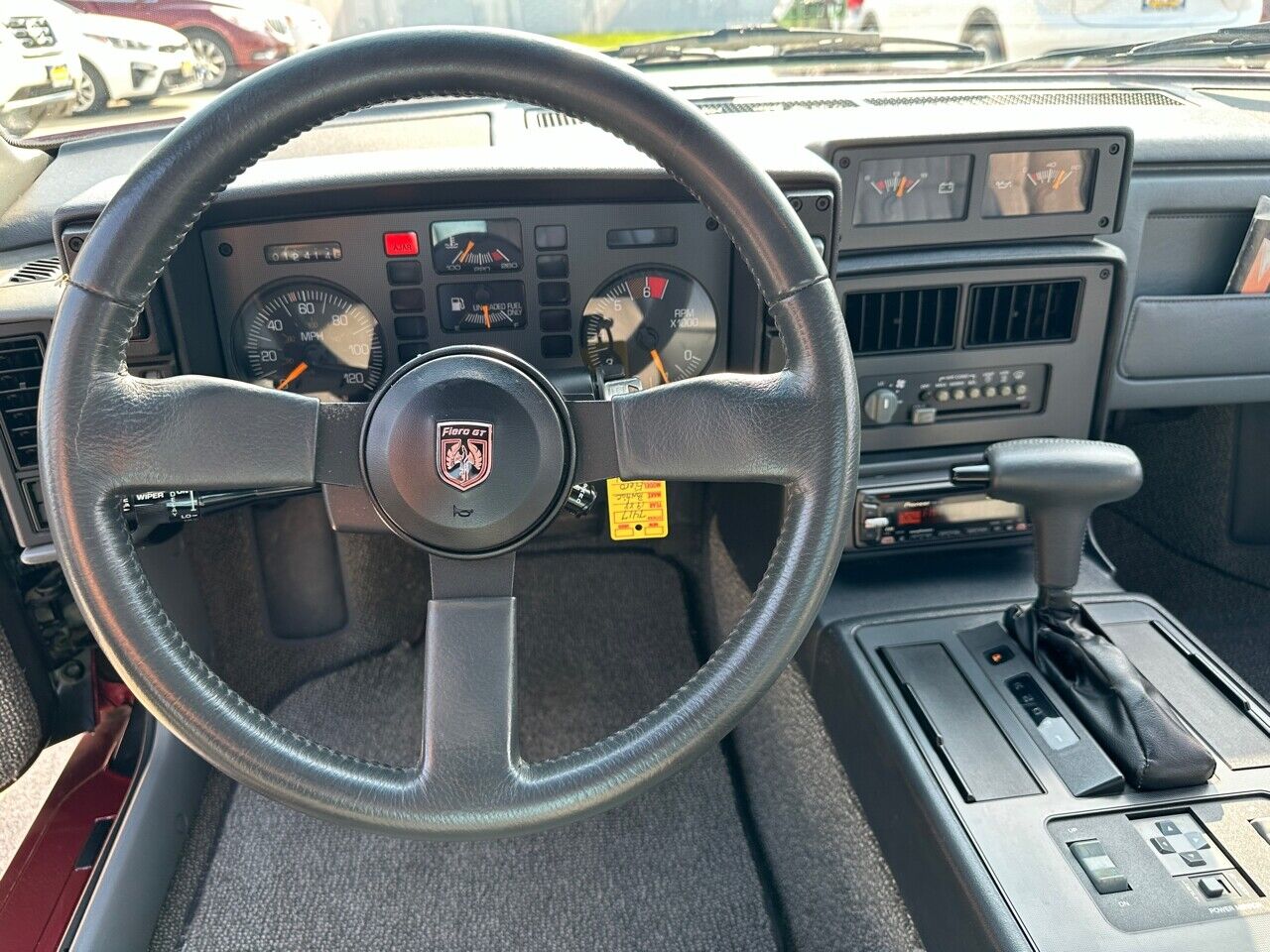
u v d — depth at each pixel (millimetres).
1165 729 1110
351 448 843
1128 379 1594
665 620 2002
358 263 1227
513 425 827
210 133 766
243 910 1470
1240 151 1498
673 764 810
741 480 839
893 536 1546
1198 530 1910
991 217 1405
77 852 1384
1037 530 1258
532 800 811
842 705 1378
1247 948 921
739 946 1399
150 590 813
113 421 780
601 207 1226
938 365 1484
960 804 1097
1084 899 980
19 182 1420
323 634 1898
